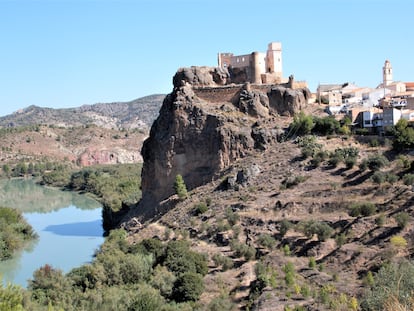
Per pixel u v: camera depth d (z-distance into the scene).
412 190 75.62
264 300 58.66
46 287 70.94
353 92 136.75
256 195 90.38
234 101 114.00
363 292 53.66
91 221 145.00
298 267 67.88
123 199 144.25
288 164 96.19
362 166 85.88
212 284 68.44
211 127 108.88
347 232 72.69
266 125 108.50
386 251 64.94
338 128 104.25
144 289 66.19
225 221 86.31
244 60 123.44
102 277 71.94
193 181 108.06
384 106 116.69
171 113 114.81
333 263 67.62
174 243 78.50
